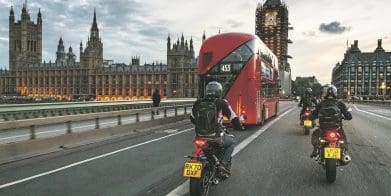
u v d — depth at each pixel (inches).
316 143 310.0
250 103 684.1
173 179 299.9
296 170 334.0
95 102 1619.1
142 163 367.9
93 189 268.8
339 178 304.5
